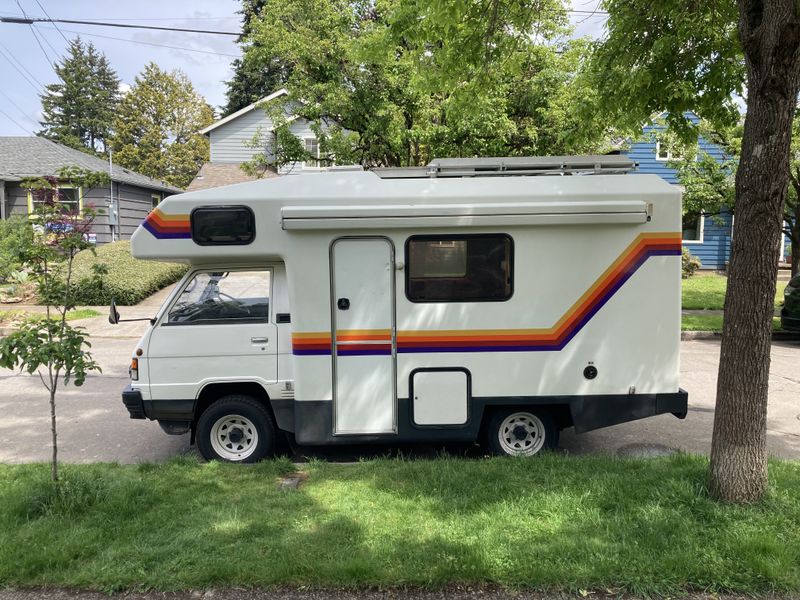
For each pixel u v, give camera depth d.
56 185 4.37
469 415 5.45
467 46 5.93
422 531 3.82
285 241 5.32
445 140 11.59
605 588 3.25
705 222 22.22
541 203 5.25
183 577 3.34
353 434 5.43
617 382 5.44
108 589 3.28
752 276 4.00
